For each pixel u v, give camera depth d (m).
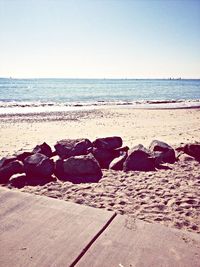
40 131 10.91
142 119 15.37
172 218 3.01
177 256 2.04
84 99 34.16
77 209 2.81
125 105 25.16
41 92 49.09
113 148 5.63
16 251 2.07
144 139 9.05
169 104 26.30
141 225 2.52
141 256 2.03
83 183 4.22
